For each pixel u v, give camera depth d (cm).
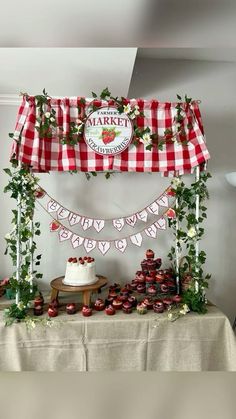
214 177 253
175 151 192
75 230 241
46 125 179
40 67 186
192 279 200
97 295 222
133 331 180
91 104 186
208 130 254
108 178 243
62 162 184
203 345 184
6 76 200
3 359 175
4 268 237
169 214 210
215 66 256
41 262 240
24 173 181
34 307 186
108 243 205
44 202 240
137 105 188
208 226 253
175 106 192
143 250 246
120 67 186
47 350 176
